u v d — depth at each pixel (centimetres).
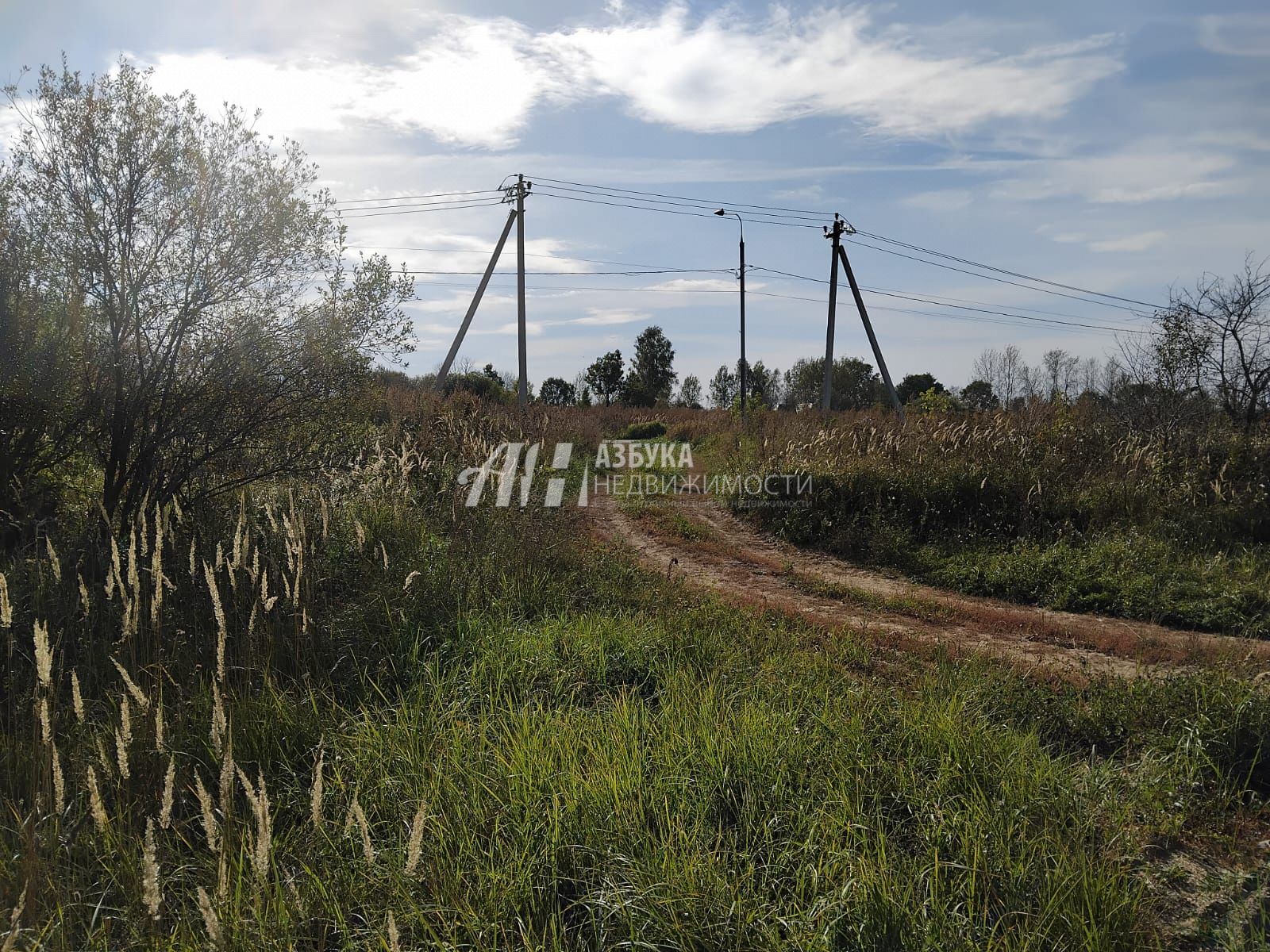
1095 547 1024
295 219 778
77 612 588
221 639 482
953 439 1451
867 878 339
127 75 724
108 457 720
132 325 711
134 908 335
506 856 361
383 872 352
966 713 528
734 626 731
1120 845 398
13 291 675
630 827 371
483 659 579
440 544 852
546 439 1855
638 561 1002
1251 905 366
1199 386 1509
